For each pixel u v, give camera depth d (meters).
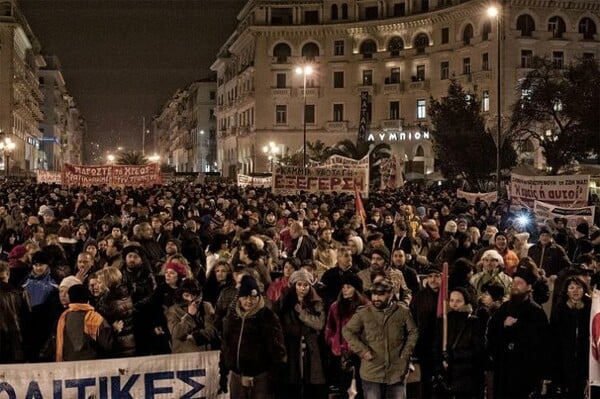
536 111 47.94
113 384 7.98
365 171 28.36
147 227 13.49
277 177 28.34
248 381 8.16
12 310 8.65
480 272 11.07
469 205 26.17
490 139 51.47
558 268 12.94
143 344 8.76
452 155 51.78
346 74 82.56
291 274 10.11
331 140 82.62
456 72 74.06
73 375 7.84
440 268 10.49
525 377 8.57
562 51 69.88
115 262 10.70
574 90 46.19
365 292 9.56
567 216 18.17
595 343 8.38
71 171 35.50
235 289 9.55
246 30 85.06
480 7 70.00
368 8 82.19
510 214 19.86
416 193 37.78
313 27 82.69
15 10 93.50
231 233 15.51
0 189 36.62
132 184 35.94
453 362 8.66
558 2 69.19
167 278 9.00
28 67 108.12
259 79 84.50
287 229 16.03
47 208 18.92
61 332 8.00
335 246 12.87
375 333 8.34
